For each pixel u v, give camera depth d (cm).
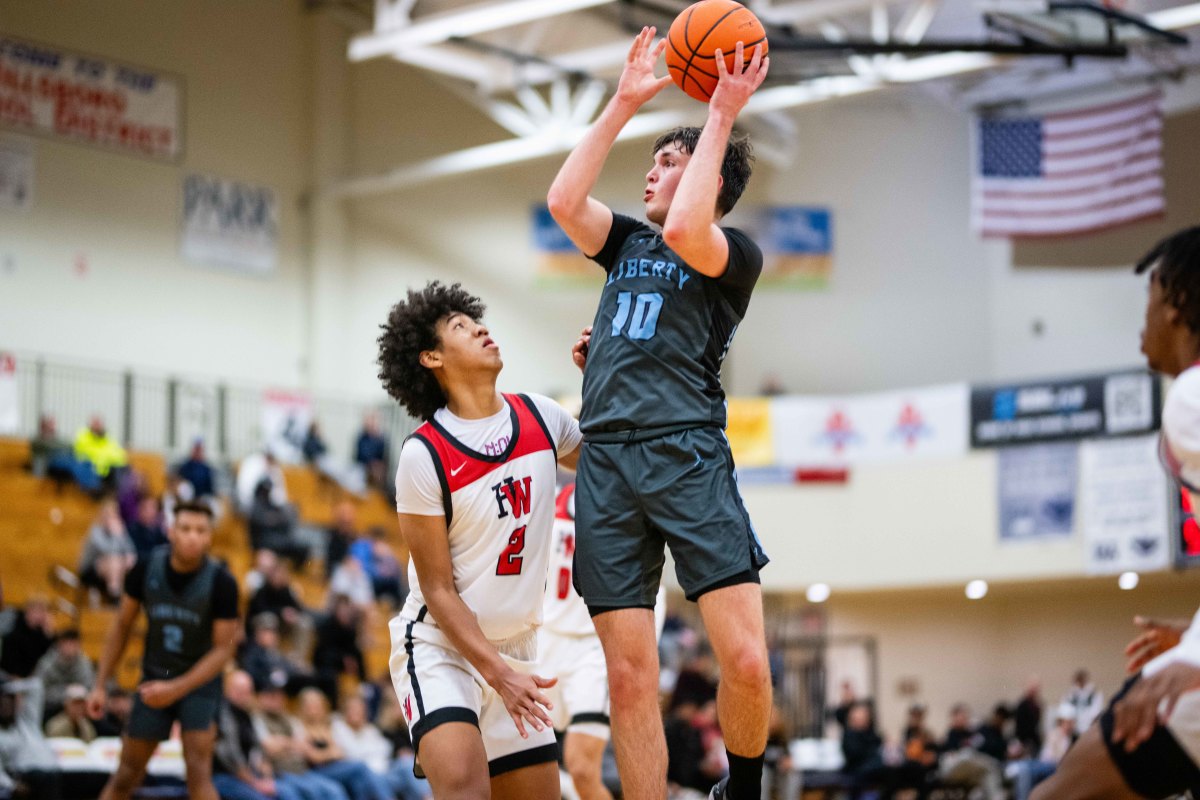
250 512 2172
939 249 3009
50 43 2478
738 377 3008
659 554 509
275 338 2730
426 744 530
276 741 1479
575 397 2834
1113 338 2720
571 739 830
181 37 2652
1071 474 2406
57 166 2472
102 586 1838
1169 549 2288
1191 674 379
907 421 2581
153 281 2570
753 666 476
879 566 2566
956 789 1925
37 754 1243
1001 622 2870
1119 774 392
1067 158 2367
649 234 525
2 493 2036
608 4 2205
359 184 2747
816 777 1944
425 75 2814
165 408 2538
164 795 1255
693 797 1722
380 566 2216
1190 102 2522
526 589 559
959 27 2455
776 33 2069
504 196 2983
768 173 3038
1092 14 1908
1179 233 421
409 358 561
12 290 2400
